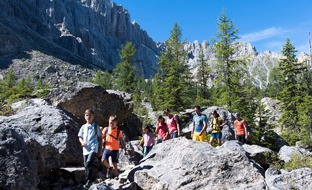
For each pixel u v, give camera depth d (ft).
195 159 28.68
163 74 134.10
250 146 44.91
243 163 27.63
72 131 36.55
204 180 26.81
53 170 31.04
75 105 59.11
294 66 135.64
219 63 98.53
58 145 33.53
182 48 135.13
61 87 61.26
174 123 43.88
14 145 22.38
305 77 143.13
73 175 31.12
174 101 111.04
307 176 25.25
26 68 475.72
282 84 140.05
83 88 60.44
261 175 26.71
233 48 98.02
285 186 24.68
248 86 101.40
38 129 34.19
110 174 32.60
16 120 34.40
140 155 54.34
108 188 24.57
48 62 514.27
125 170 39.81
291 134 122.52
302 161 37.52
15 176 20.95
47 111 37.42
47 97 59.57
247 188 25.29
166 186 27.40
